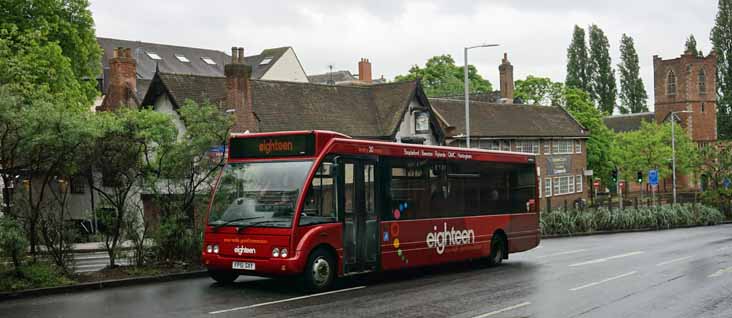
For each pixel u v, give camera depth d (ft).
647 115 354.74
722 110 356.79
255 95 123.85
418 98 143.95
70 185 62.44
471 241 62.34
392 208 54.19
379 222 52.90
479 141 179.22
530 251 84.48
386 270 56.85
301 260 46.78
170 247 59.11
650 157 240.53
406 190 55.67
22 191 52.49
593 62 368.89
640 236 117.80
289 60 238.68
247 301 44.50
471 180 63.10
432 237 57.77
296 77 240.32
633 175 244.01
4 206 51.11
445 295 47.50
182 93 112.98
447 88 253.85
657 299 46.24
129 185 57.00
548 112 215.51
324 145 49.34
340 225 49.75
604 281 55.11
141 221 58.75
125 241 59.06
